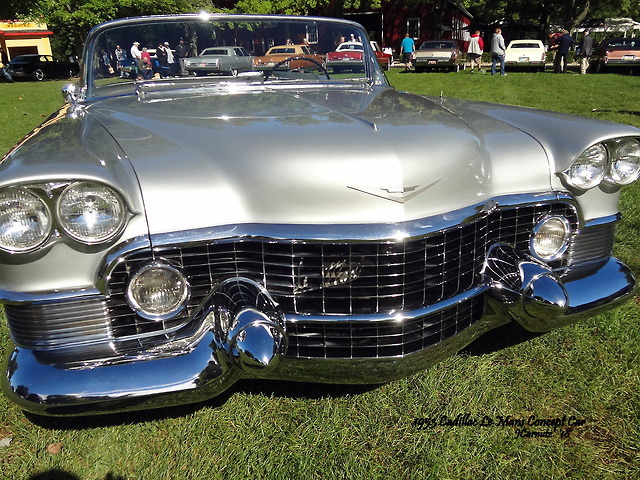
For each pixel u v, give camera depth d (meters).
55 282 1.63
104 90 2.79
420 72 19.77
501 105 2.63
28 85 18.19
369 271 1.74
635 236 3.45
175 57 2.85
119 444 1.89
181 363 1.68
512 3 32.94
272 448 1.86
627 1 35.38
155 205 1.65
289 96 2.48
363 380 1.86
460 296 1.88
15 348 1.73
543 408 2.02
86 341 1.70
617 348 2.35
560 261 2.18
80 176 1.50
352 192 1.71
